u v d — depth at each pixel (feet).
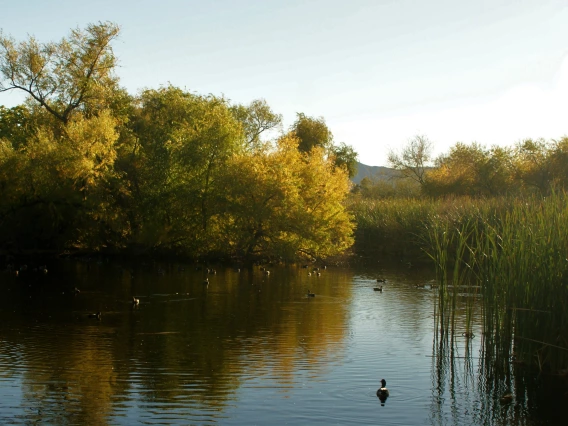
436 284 83.25
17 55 119.44
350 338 50.60
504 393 37.55
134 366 41.68
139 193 113.29
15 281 81.71
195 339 49.60
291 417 33.04
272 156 107.86
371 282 85.56
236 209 105.40
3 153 107.86
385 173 241.35
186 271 96.27
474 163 178.70
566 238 41.55
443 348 47.65
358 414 33.68
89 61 122.11
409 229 120.57
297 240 106.63
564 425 32.68
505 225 48.88
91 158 107.55
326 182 108.68
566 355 41.11
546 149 170.40
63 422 31.73
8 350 45.39
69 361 42.68
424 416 33.76
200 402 34.94
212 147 109.81
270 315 60.03
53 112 121.80
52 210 106.22
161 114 127.95
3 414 32.76
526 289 42.70
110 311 61.11
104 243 113.29
